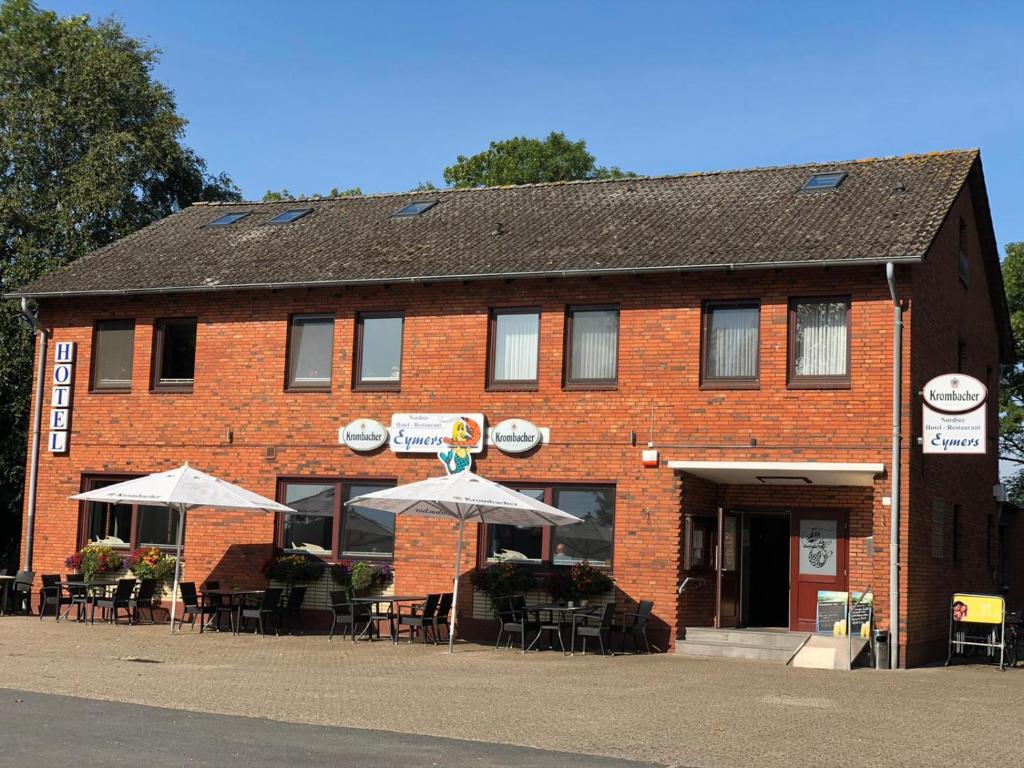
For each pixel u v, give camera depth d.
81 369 25.08
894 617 19.05
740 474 20.69
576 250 21.86
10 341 31.66
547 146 46.38
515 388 21.89
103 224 34.50
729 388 20.41
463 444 22.00
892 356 19.41
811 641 19.86
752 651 19.83
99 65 35.38
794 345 20.17
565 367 21.66
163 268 24.91
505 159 46.56
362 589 22.44
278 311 23.64
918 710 13.89
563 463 21.38
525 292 21.95
